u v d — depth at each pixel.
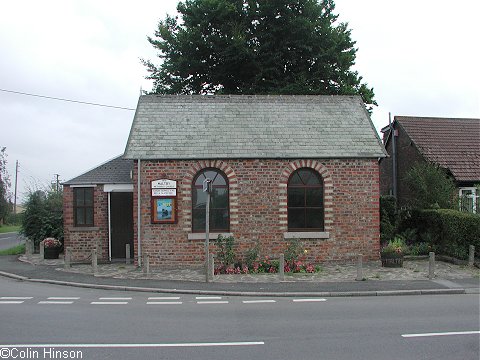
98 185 18.17
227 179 16.11
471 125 25.62
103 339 7.44
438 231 17.47
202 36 26.31
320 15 27.31
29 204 20.83
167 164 15.97
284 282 13.02
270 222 16.05
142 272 14.85
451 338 7.45
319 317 9.08
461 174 21.06
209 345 7.10
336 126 17.36
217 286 12.53
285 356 6.53
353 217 16.30
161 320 8.84
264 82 26.08
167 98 18.14
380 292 11.66
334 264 16.03
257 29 26.55
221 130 16.86
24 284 13.45
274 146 16.34
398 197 25.34
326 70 26.33
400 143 25.31
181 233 15.91
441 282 12.87
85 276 14.29
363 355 6.57
